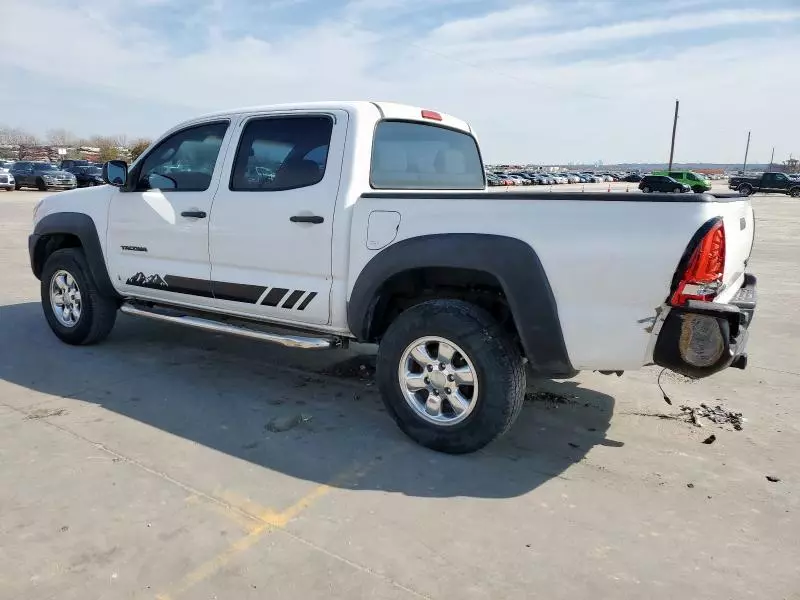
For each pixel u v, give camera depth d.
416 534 2.74
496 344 3.30
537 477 3.28
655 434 3.86
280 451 3.53
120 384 4.56
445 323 3.36
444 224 3.37
